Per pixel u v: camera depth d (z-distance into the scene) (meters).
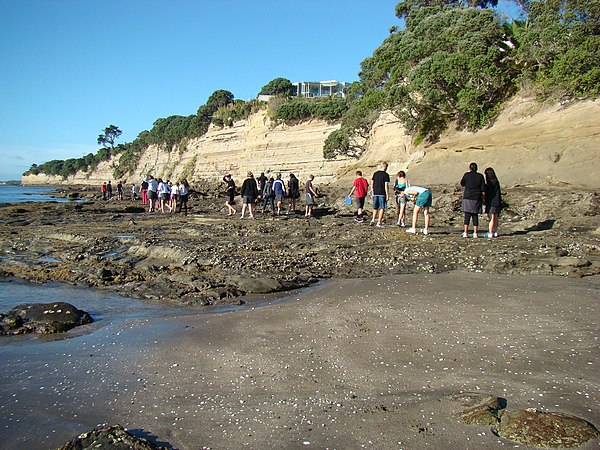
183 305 8.43
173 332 6.73
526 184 24.77
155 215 27.77
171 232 18.30
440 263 11.00
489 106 35.16
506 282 8.62
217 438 3.89
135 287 9.66
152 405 4.53
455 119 38.03
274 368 5.30
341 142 52.12
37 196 71.56
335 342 6.03
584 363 5.11
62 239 16.50
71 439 3.91
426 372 5.05
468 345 5.73
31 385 5.07
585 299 7.36
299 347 5.90
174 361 5.64
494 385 4.67
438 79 37.09
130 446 3.58
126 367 5.51
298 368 5.28
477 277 9.16
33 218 26.62
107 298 9.04
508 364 5.15
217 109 86.38
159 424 4.16
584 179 23.17
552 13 33.25
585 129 25.95
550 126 28.30
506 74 34.34
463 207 14.45
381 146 46.66
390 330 6.37
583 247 11.97
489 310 7.00
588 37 28.53
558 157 25.64
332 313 7.24
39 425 4.20
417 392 4.60
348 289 8.70
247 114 74.19
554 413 3.95
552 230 15.62
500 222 18.73
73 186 138.12
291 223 19.98
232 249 13.20
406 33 48.50
